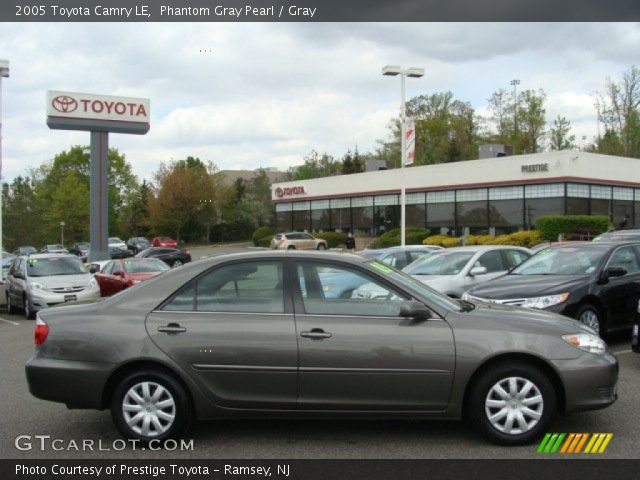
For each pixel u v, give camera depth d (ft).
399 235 134.00
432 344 17.10
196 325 17.57
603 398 17.44
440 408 17.20
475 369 17.08
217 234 238.68
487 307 19.06
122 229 254.47
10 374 28.48
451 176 133.08
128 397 17.67
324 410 17.31
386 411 17.24
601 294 29.91
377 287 17.92
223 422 20.04
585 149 227.20
